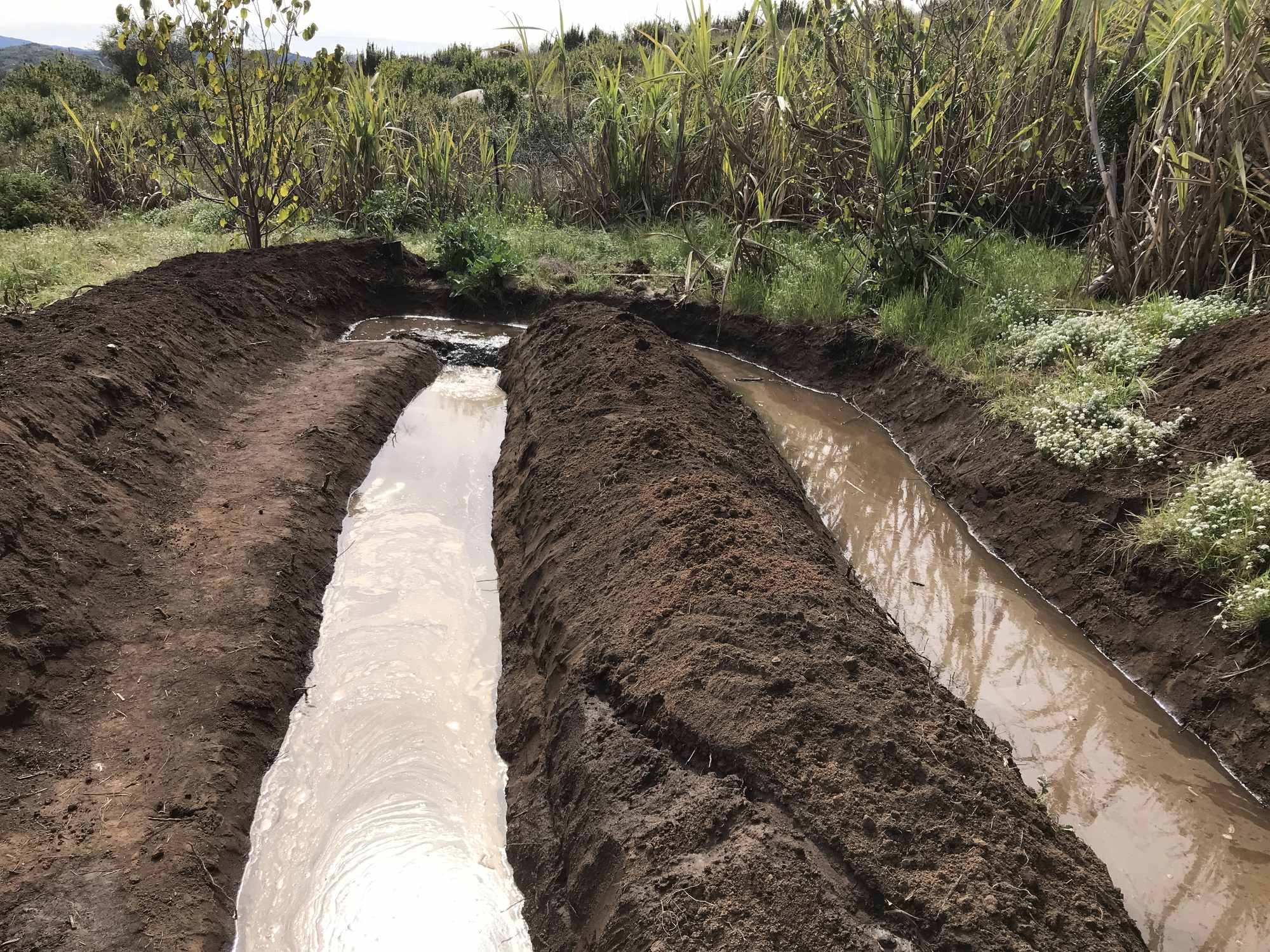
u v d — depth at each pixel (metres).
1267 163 6.61
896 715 3.47
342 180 12.33
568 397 6.60
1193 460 5.39
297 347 8.36
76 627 4.38
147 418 6.04
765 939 2.72
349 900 3.54
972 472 6.45
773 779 3.21
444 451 7.18
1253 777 4.11
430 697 4.57
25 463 4.89
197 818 3.64
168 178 13.18
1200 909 3.52
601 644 4.08
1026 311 7.64
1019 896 2.87
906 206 8.56
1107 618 5.07
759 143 10.12
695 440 5.72
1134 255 7.45
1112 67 8.64
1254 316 6.08
